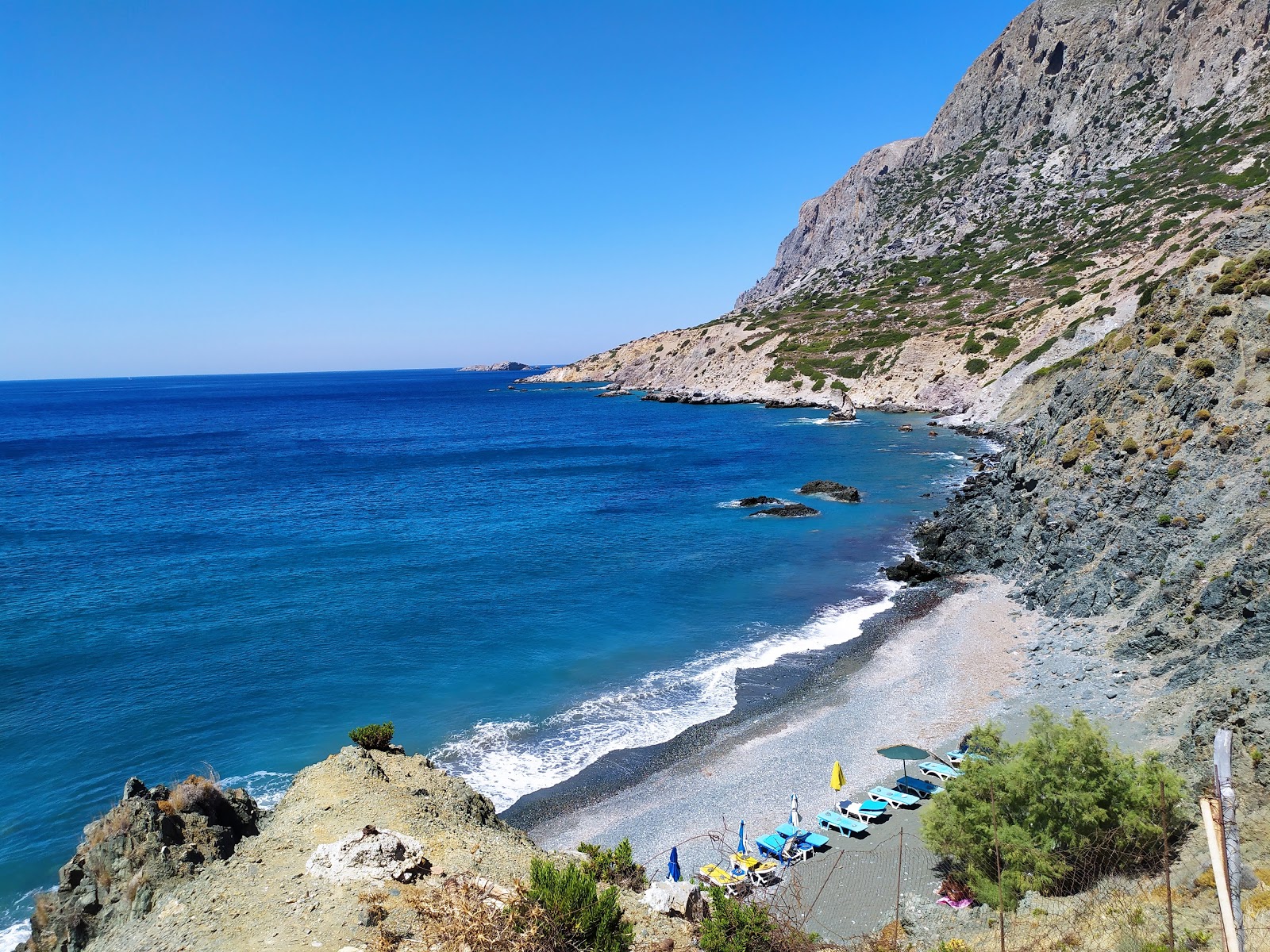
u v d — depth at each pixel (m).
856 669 34.84
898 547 56.47
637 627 40.88
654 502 74.44
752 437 120.25
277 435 148.50
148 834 15.68
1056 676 30.89
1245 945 11.04
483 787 26.17
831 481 81.69
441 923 12.37
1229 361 40.19
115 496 81.00
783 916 18.00
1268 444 33.72
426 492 82.12
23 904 20.27
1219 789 7.86
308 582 49.00
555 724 30.45
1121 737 24.45
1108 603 35.41
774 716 30.69
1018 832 16.72
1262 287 42.41
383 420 178.50
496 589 47.41
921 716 29.56
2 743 28.61
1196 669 25.86
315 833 16.12
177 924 13.11
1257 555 27.86
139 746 28.48
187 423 179.62
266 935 12.43
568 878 12.38
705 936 13.49
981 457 90.81
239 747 28.47
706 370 188.88
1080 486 45.16
